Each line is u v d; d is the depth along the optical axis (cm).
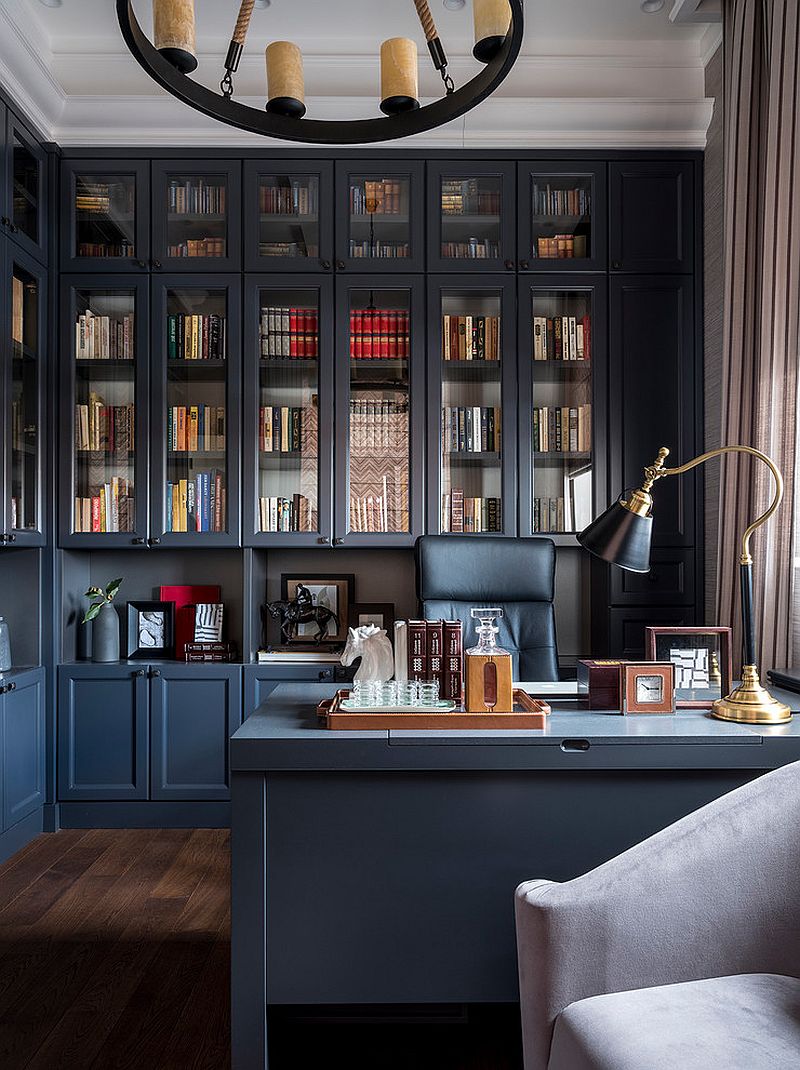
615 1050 116
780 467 260
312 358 361
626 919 134
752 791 145
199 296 361
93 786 350
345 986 176
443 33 348
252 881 175
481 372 360
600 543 192
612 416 358
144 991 218
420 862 177
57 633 353
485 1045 198
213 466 359
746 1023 122
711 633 206
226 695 351
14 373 326
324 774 176
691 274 360
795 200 253
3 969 230
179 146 357
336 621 382
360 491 358
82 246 359
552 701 209
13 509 325
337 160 357
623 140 357
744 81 297
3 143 315
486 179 360
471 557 313
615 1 327
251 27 341
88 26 341
